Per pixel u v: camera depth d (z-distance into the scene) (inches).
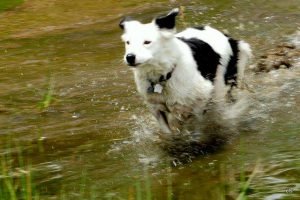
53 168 301.6
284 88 397.7
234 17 620.1
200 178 271.1
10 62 541.6
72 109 405.1
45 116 395.5
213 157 299.3
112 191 265.6
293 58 448.5
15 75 500.7
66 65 517.7
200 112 341.1
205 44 352.8
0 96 447.2
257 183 253.9
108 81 462.0
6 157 323.0
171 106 333.7
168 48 314.7
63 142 342.6
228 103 367.2
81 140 343.6
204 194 251.3
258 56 472.7
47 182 282.8
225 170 277.4
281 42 514.6
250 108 364.2
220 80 359.9
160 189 262.1
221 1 692.7
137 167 295.0
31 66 523.8
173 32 312.7
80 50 563.2
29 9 764.6
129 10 709.9
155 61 312.7
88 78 473.7
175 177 276.2
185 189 259.3
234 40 384.5
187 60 326.6
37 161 314.2
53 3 786.2
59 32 642.8
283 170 265.3
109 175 286.4
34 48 585.0
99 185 274.2
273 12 625.9
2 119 395.5
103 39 596.1
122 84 451.5
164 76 321.4
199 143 322.0
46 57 549.3
